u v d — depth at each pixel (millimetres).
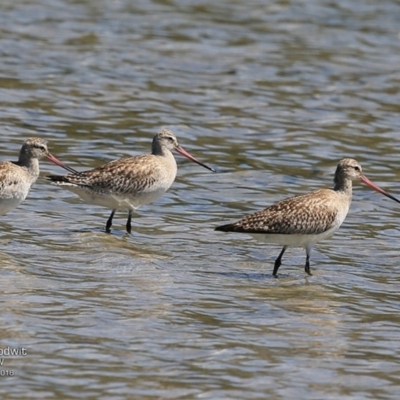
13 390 11359
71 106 26016
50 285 14758
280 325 13859
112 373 11945
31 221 18234
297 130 25406
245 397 11562
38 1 35594
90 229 18016
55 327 13172
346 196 16531
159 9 35969
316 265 16844
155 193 18172
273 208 15945
